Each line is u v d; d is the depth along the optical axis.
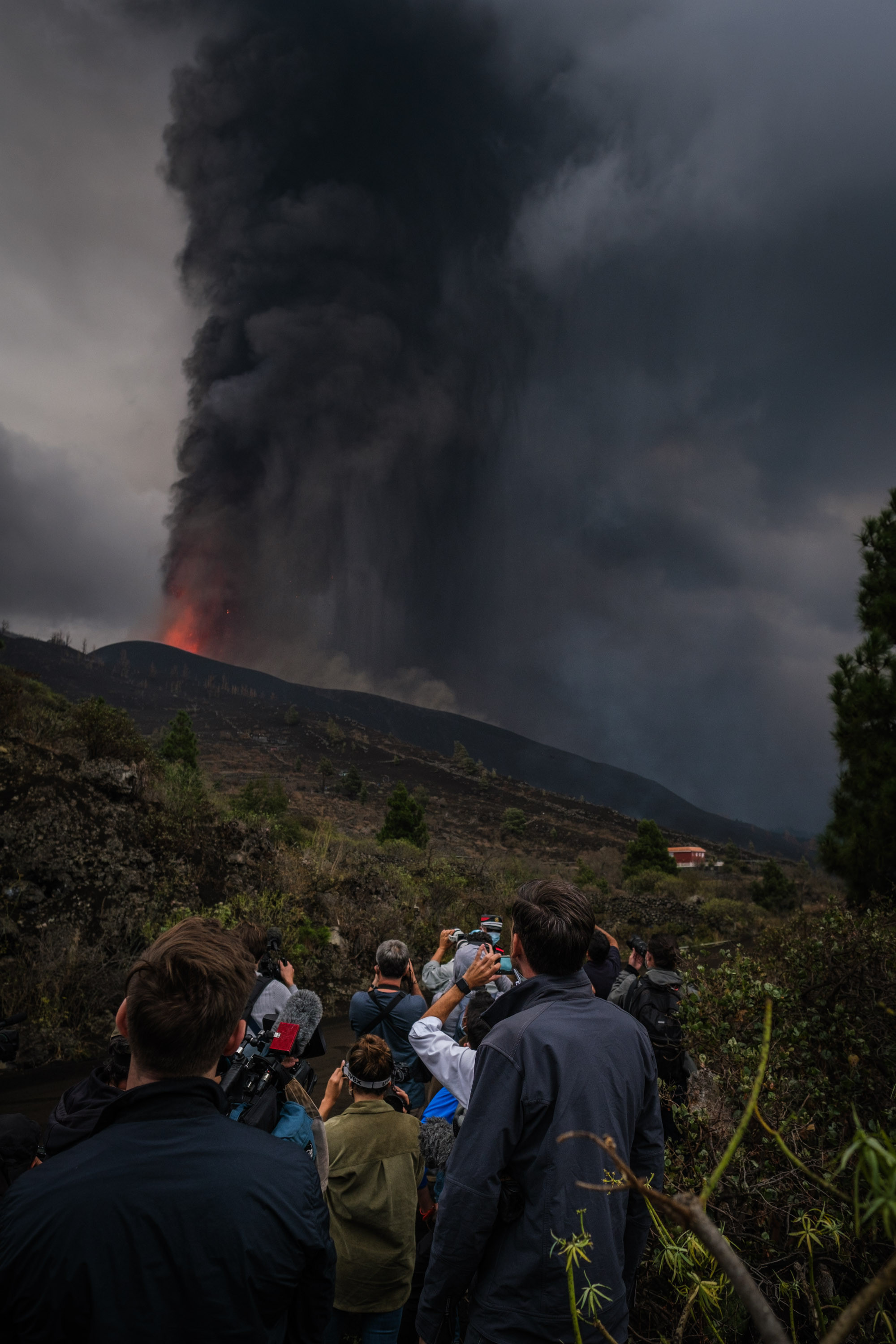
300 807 63.31
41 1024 6.63
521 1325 1.66
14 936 7.59
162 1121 1.36
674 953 3.52
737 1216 2.48
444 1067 2.61
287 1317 1.40
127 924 8.59
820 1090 2.82
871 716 8.98
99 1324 1.17
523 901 2.11
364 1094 2.81
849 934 3.56
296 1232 1.32
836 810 9.12
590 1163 1.70
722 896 33.44
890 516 9.34
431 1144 2.78
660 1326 2.20
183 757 26.03
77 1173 1.28
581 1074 1.78
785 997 3.23
